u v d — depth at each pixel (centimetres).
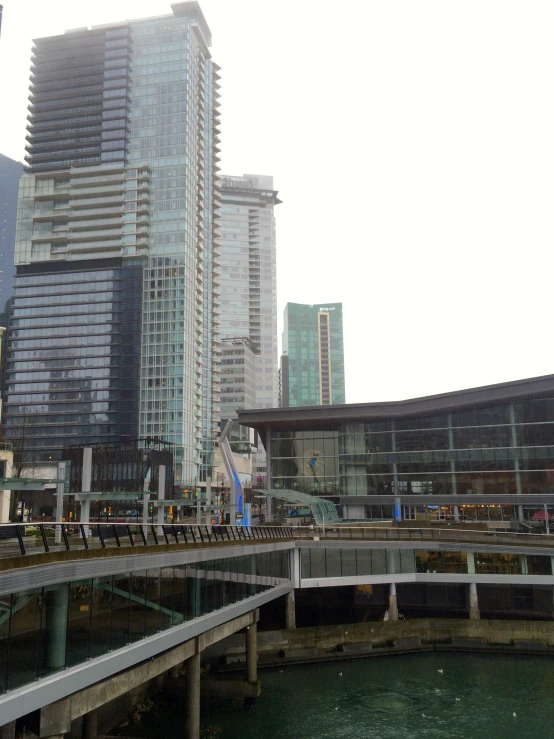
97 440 17362
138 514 11988
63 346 18138
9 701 2131
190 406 18225
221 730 3925
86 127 19800
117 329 18012
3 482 2400
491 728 3975
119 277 18325
